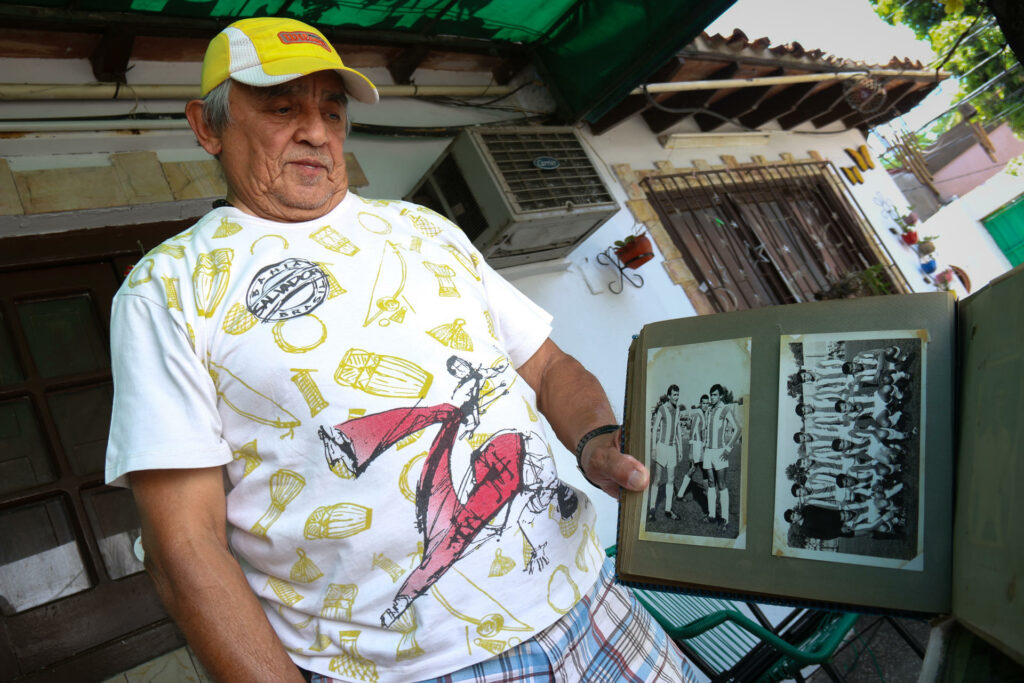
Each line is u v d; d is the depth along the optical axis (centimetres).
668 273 451
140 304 114
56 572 231
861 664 343
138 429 108
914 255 650
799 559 107
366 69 380
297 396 113
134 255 280
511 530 122
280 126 125
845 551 104
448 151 341
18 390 243
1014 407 85
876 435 106
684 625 248
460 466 120
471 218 339
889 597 100
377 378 117
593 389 149
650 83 454
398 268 127
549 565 127
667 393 127
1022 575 78
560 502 132
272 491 115
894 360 107
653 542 121
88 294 269
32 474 238
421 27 361
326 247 124
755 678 249
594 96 400
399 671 114
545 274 392
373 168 362
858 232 603
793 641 274
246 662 103
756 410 117
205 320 114
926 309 107
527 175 339
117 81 295
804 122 620
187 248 121
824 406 111
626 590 145
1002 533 84
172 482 109
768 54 509
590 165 363
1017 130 1146
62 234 269
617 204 358
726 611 230
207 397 112
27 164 273
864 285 529
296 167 126
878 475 104
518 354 152
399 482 115
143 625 237
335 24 335
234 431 115
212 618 104
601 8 378
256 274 118
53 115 281
